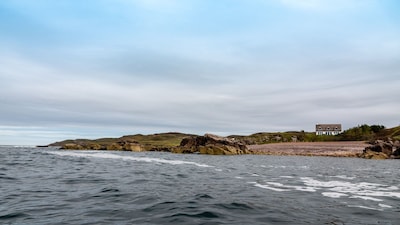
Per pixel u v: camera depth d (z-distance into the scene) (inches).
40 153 2346.2
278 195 540.1
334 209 426.6
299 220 365.7
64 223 340.5
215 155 2443.4
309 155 2655.0
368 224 350.9
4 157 1654.8
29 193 530.3
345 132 4869.6
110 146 3484.3
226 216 379.9
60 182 678.5
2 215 372.8
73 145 3747.5
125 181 709.3
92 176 806.5
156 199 481.1
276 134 5546.3
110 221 350.6
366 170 1148.5
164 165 1269.7
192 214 385.4
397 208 436.5
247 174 924.6
